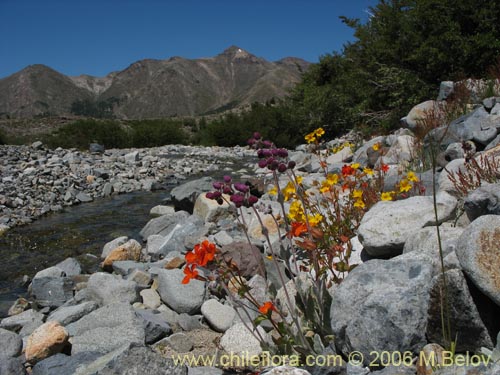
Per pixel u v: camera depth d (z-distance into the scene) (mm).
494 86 9047
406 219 3771
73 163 14508
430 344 2463
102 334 3607
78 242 7816
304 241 3039
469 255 2434
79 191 11906
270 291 3035
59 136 27641
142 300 4750
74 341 3568
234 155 21031
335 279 3475
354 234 4477
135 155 16859
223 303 4387
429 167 6457
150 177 14359
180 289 4438
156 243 6855
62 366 3086
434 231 3301
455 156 6125
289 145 22562
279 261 4832
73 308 4398
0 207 9867
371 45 14977
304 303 3127
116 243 6867
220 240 6008
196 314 4340
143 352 2793
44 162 14398
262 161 2982
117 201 11242
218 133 27547
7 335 3664
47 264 6797
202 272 4816
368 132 13922
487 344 2402
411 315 2578
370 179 6078
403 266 2805
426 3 12406
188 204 9094
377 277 2795
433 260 2840
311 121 19703
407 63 13688
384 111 14492
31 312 4734
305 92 20984
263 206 2979
